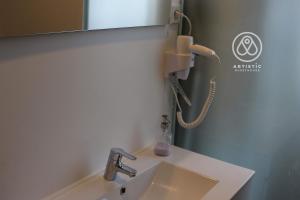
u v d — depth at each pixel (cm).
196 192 135
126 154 121
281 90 148
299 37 140
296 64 143
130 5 122
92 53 113
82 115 114
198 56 158
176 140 172
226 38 152
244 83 154
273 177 159
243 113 157
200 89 162
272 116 152
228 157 165
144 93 142
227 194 121
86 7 105
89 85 114
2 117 90
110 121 127
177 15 150
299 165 153
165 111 159
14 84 91
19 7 86
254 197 164
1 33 84
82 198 112
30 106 96
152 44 139
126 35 125
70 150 113
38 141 101
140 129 144
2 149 92
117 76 125
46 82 99
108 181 123
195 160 146
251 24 146
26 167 99
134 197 131
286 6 139
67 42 103
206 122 165
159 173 143
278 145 154
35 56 95
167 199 136
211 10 152
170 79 154
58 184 111
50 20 95
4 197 95
